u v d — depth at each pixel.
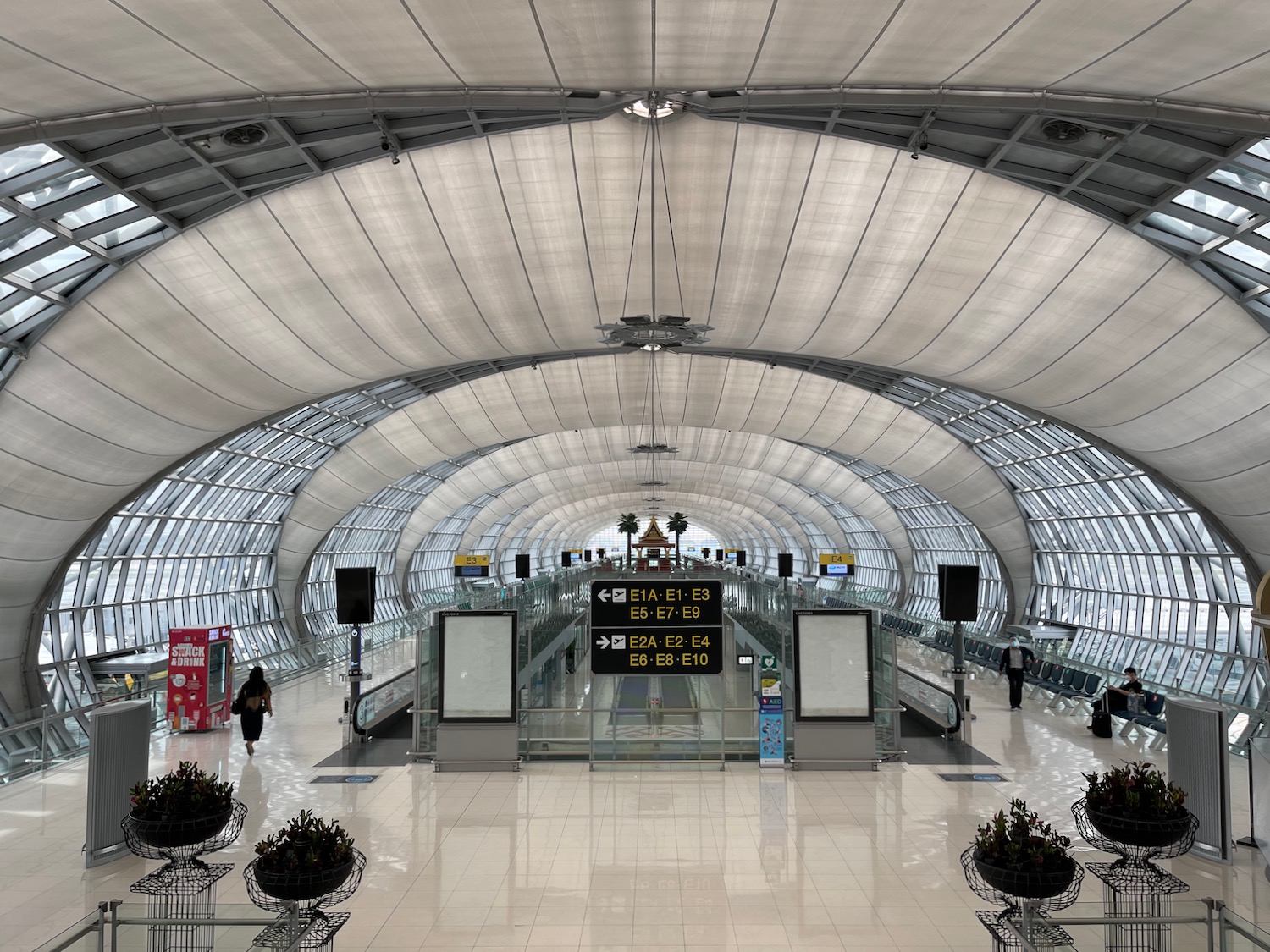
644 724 16.48
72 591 32.94
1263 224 19.48
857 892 10.06
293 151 20.06
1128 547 40.25
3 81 13.36
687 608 15.62
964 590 18.42
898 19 13.54
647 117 20.42
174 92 15.14
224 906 7.43
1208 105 15.44
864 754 15.87
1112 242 22.34
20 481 26.19
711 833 12.21
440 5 13.23
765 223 24.30
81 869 10.78
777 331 30.20
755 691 17.00
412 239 24.02
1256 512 28.98
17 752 15.27
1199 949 7.14
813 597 36.94
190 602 42.38
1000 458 45.34
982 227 23.12
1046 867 7.33
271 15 12.79
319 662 27.80
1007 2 12.69
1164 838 8.38
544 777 15.39
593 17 13.95
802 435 49.81
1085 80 15.02
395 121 19.55
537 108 18.19
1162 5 12.10
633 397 46.59
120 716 11.16
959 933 8.98
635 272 26.55
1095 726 18.77
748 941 8.81
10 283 20.95
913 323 27.73
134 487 31.56
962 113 18.70
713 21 14.11
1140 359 25.45
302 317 26.02
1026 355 27.53
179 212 21.47
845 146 21.62
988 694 24.53
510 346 31.06
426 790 14.55
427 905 9.73
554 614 26.78
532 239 24.75
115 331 23.91
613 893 10.05
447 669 16.02
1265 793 10.60
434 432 47.34
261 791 14.42
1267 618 11.49
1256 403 24.75
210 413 29.34
